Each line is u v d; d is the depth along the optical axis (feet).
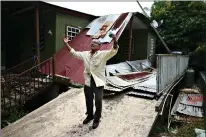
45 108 18.57
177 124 18.02
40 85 22.50
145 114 16.70
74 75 27.09
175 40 51.83
